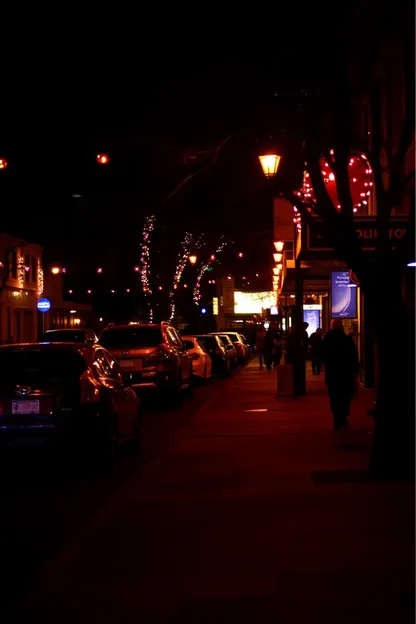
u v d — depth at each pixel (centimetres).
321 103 1128
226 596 623
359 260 1044
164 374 2098
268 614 582
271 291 6397
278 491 1002
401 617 570
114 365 1403
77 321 6669
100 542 786
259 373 3772
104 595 633
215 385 3117
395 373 1050
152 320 5475
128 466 1309
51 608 608
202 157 1415
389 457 1059
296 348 2395
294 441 1455
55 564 717
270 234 4381
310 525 827
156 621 577
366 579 652
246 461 1254
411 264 1348
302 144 1284
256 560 714
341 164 1062
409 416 1052
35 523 932
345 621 565
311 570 679
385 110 1791
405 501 922
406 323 1043
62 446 1188
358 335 2684
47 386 1191
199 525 846
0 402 1191
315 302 4891
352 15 1185
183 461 1268
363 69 1256
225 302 7144
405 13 1130
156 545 772
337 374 1570
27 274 5538
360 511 880
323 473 1119
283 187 1148
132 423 1384
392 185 1034
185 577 672
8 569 745
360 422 1723
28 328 5656
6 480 1203
